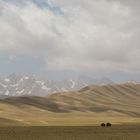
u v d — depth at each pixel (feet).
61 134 361.51
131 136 320.91
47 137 316.81
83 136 327.67
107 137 311.47
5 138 304.71
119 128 503.20
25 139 297.74
